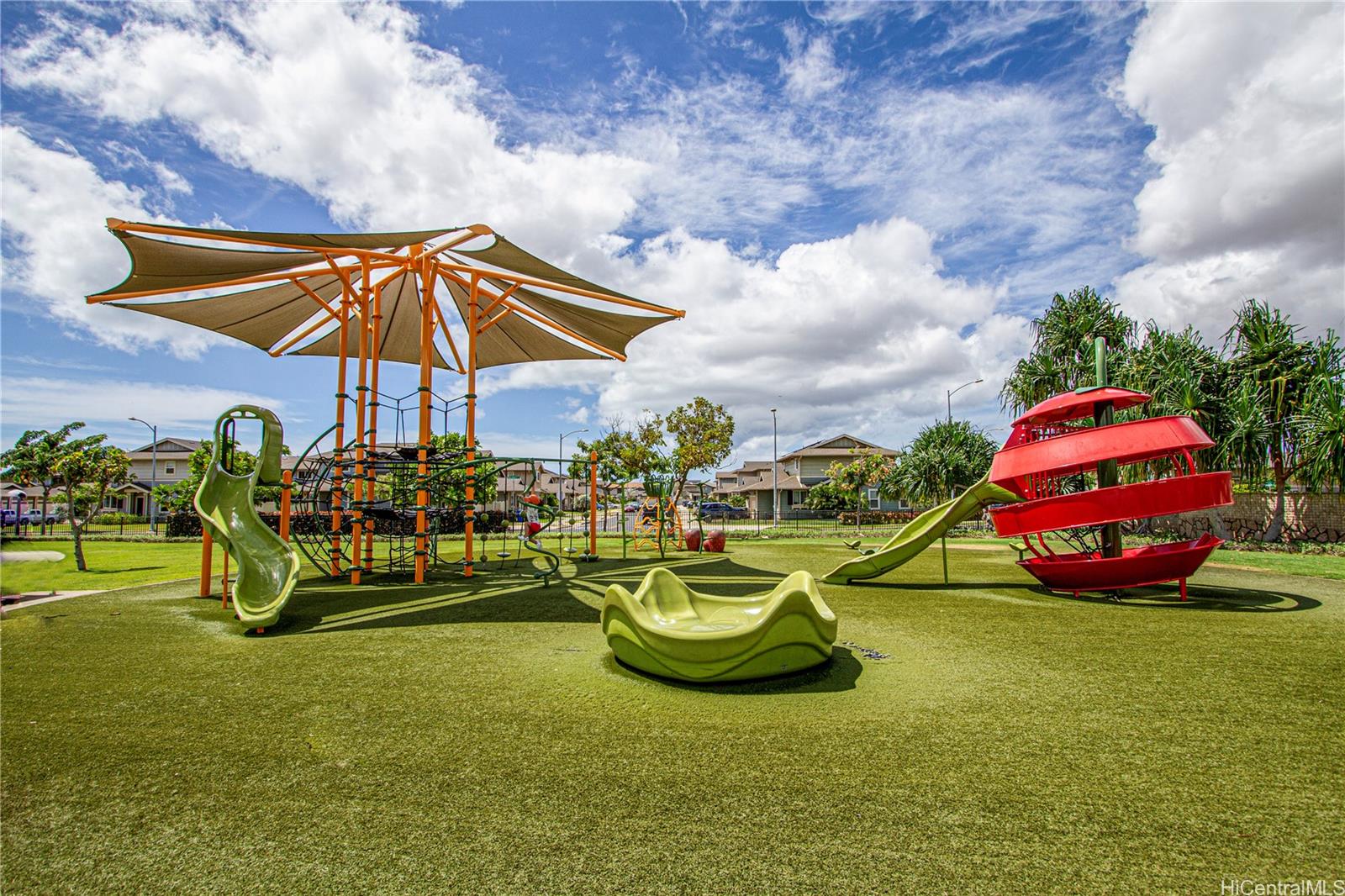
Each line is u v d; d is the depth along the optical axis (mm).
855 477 32281
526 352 15320
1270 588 8742
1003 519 8508
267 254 8109
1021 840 2307
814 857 2191
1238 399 15930
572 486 46000
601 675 4582
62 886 2094
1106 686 4281
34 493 32906
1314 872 2121
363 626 6414
